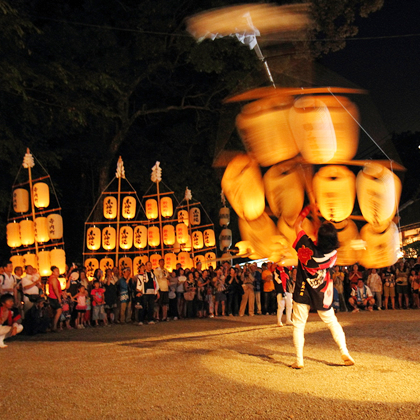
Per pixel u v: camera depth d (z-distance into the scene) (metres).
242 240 5.74
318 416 4.16
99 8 20.45
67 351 7.96
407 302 16.89
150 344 8.52
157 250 18.62
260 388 5.08
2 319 8.72
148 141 23.30
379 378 5.42
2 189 16.91
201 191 22.89
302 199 5.30
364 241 5.45
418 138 19.20
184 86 23.69
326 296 6.04
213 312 15.74
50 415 4.39
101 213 20.97
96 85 18.61
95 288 13.34
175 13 20.11
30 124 18.48
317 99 4.95
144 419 4.19
